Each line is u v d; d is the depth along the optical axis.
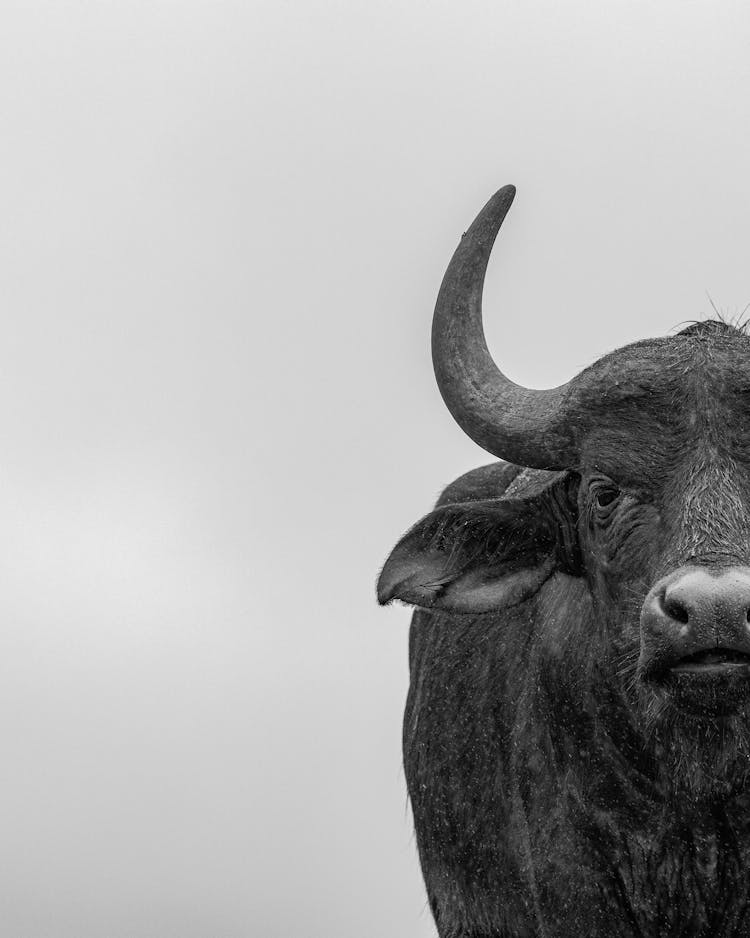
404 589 12.90
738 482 11.24
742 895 12.30
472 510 12.83
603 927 12.56
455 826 14.12
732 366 11.64
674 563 10.87
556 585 13.34
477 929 14.14
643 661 10.66
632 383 11.94
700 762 11.80
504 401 12.92
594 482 12.07
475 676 14.09
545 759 12.91
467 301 13.27
